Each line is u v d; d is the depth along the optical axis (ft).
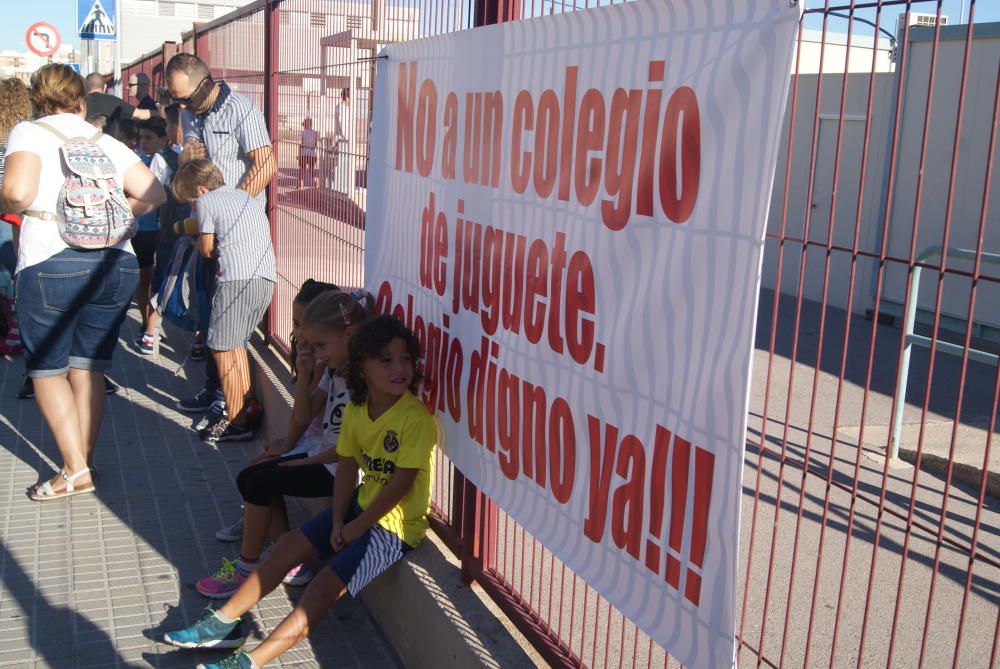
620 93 6.86
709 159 5.93
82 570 12.52
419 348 10.31
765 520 13.26
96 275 14.38
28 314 14.23
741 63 5.67
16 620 11.23
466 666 8.95
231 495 15.21
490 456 9.02
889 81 28.50
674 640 6.34
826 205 31.04
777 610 10.78
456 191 9.71
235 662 9.59
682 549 6.26
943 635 10.34
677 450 6.27
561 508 7.79
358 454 10.59
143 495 15.10
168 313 18.65
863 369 23.27
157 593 11.99
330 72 15.64
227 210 16.40
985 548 12.52
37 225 13.94
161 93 32.89
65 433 14.82
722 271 5.81
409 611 10.41
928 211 27.58
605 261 7.07
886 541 12.64
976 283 5.15
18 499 14.82
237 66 23.54
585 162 7.33
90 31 40.16
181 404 19.30
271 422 17.24
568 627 9.37
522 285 8.34
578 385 7.48
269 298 17.08
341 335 11.32
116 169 14.39
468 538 9.95
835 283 30.78
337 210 15.43
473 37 9.27
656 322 6.46
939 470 15.94
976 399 21.04
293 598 11.99
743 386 5.62
